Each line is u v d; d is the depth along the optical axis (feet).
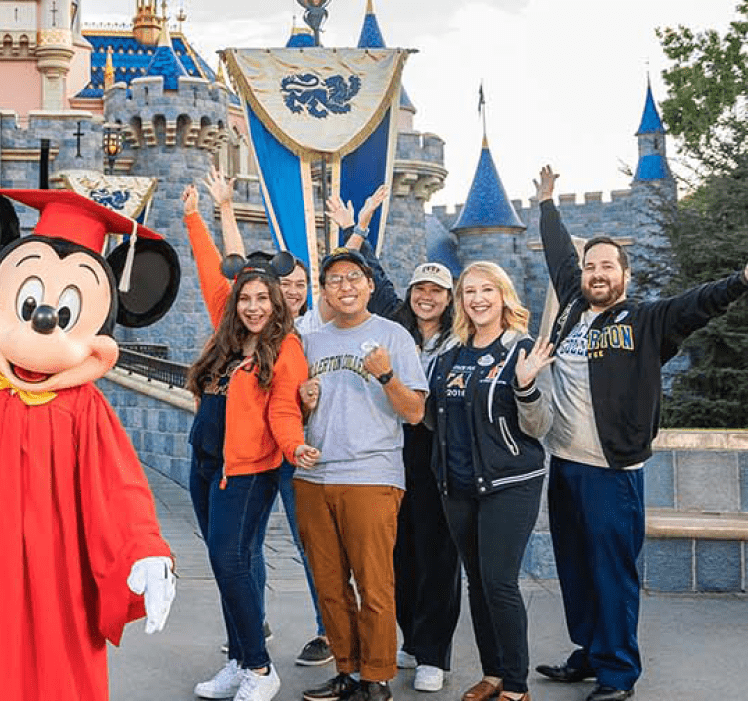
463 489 16.22
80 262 12.57
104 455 12.13
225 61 43.62
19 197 12.69
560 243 18.76
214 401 16.44
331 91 43.98
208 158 121.70
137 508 11.86
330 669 18.12
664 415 69.00
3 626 11.59
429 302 18.38
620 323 16.78
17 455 11.88
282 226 43.34
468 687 17.31
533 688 17.20
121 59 203.51
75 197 12.64
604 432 16.55
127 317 13.55
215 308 18.52
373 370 15.26
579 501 16.87
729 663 18.37
